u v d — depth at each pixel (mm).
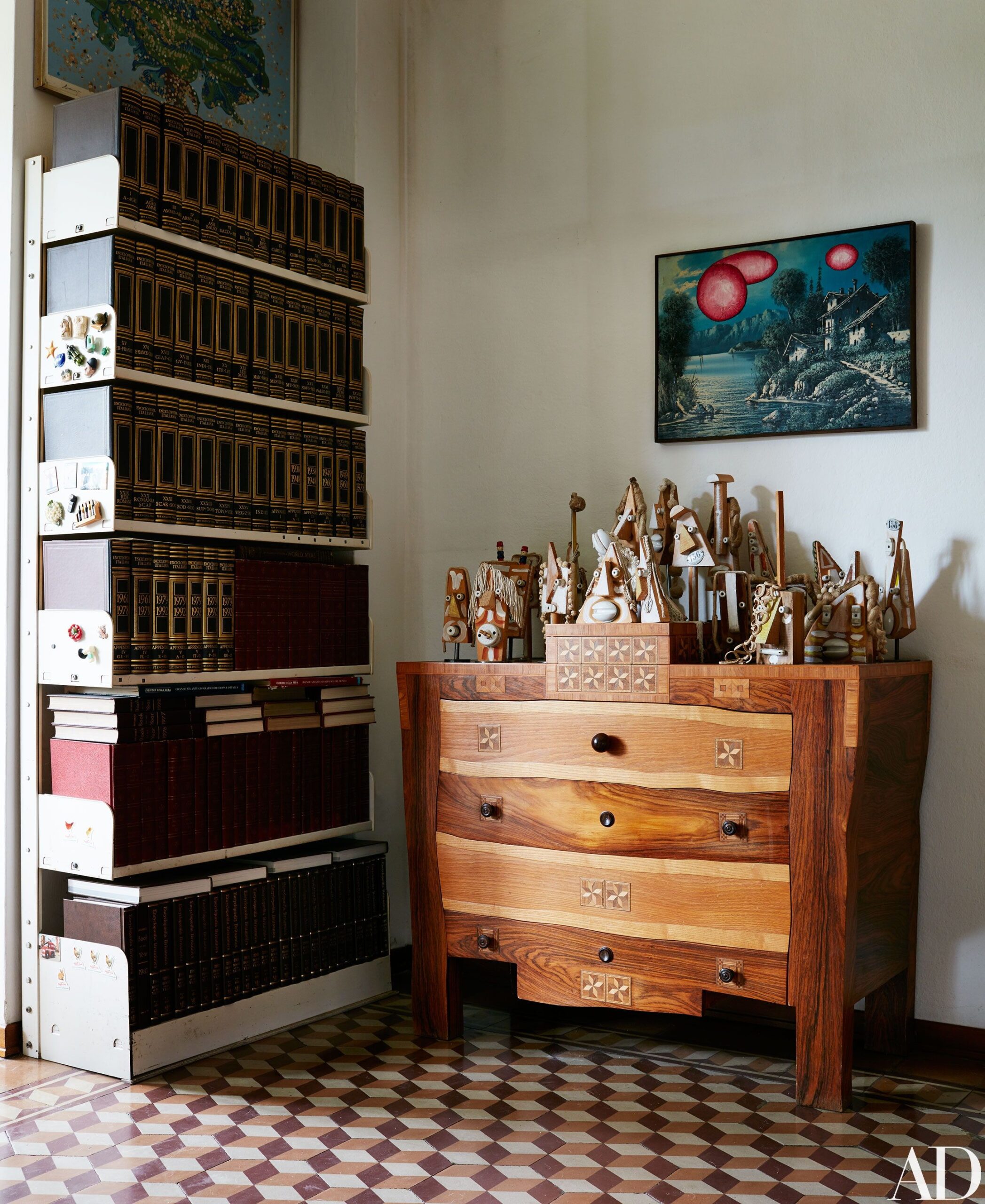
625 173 3992
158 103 3287
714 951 3088
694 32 3873
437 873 3525
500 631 3641
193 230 3373
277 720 3600
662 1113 2941
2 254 3352
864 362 3545
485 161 4277
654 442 3908
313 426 3775
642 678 3197
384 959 3955
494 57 4266
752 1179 2574
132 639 3174
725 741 3074
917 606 3471
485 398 4258
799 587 3469
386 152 4355
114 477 3146
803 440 3660
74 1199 2488
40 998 3324
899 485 3512
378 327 4309
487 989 4039
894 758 3199
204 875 3408
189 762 3320
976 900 3379
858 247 3561
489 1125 2863
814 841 2951
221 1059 3320
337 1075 3205
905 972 3369
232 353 3490
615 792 3230
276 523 3629
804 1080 2988
